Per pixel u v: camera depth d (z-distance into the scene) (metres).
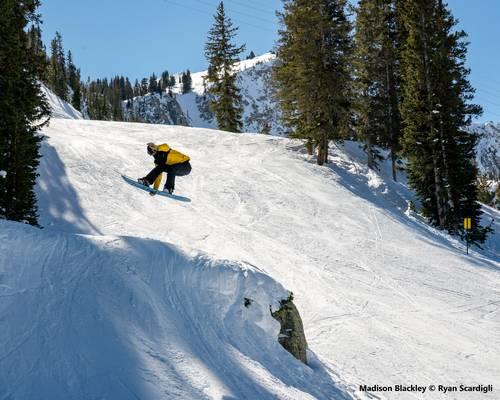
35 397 4.56
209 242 17.38
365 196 26.48
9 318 5.76
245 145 32.75
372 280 15.32
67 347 5.44
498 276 17.31
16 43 14.48
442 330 11.91
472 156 26.84
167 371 5.58
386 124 31.91
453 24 26.22
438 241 21.34
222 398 5.40
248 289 8.33
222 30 42.31
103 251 8.02
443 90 25.83
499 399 8.46
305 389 7.08
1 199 14.04
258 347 7.59
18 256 7.16
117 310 6.48
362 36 31.66
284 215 21.19
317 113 30.09
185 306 7.46
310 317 12.19
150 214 19.67
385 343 10.81
